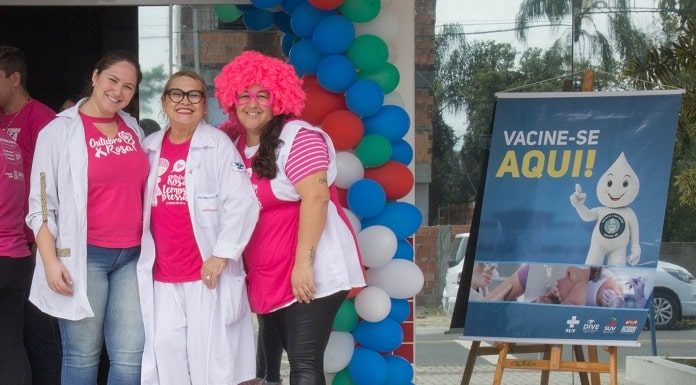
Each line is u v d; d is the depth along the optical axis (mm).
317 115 4543
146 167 3969
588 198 4879
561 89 5676
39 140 3943
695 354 5801
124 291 3980
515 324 4898
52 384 5055
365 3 4387
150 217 3951
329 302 3924
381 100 4461
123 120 4059
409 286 4512
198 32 5922
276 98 3871
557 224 4895
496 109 4949
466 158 5586
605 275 4855
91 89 4121
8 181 4184
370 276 4535
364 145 4527
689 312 5801
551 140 4918
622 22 5742
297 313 3910
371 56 4449
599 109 4910
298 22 4547
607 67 5723
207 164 3906
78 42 6254
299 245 3832
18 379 4359
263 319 4461
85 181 3871
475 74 5625
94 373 4043
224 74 3918
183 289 3965
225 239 3844
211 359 3926
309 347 3910
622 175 4867
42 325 5008
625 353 5848
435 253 5527
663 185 4840
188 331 3951
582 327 4859
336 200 4082
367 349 4535
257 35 5867
